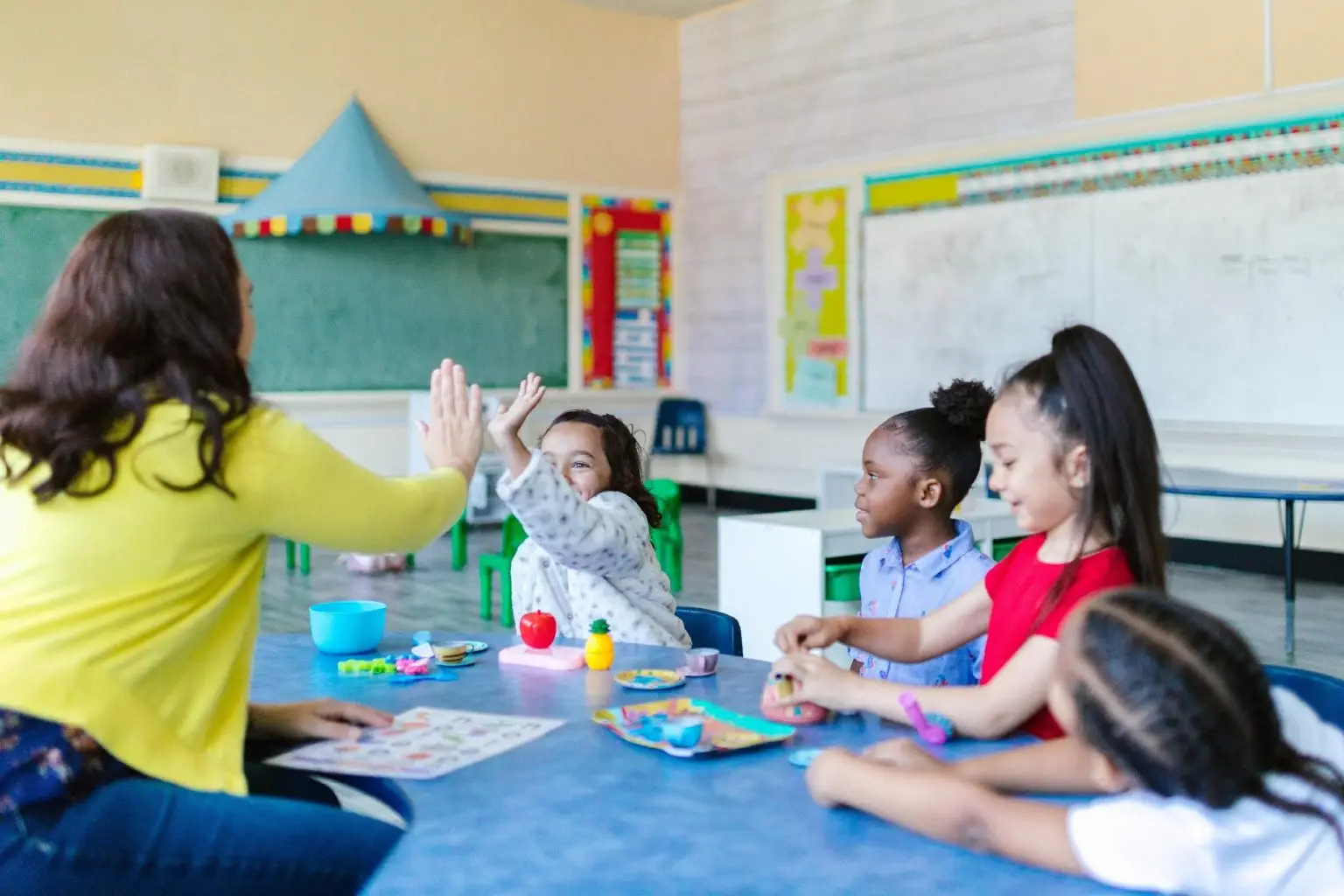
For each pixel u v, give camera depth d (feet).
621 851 3.28
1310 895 2.97
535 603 6.96
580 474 7.00
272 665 5.52
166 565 3.84
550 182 26.63
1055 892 3.04
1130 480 4.26
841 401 24.97
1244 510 19.48
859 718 4.61
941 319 22.88
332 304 24.08
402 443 24.91
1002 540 10.87
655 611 6.68
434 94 25.13
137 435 3.80
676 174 28.35
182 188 22.41
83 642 3.73
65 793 3.63
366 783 3.94
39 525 3.79
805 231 25.44
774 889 3.04
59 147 21.50
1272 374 18.39
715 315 27.78
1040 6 21.09
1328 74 17.54
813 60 25.14
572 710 4.69
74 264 4.02
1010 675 4.28
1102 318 20.44
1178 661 2.96
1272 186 18.20
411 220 22.38
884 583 6.69
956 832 3.30
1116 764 3.07
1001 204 21.74
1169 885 3.02
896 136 23.68
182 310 3.97
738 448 27.48
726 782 3.84
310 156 23.11
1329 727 3.60
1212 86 18.85
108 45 21.86
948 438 6.36
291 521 4.03
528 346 26.53
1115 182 20.12
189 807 3.71
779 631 5.07
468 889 3.04
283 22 23.47
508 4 25.86
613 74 27.32
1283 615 16.02
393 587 18.56
